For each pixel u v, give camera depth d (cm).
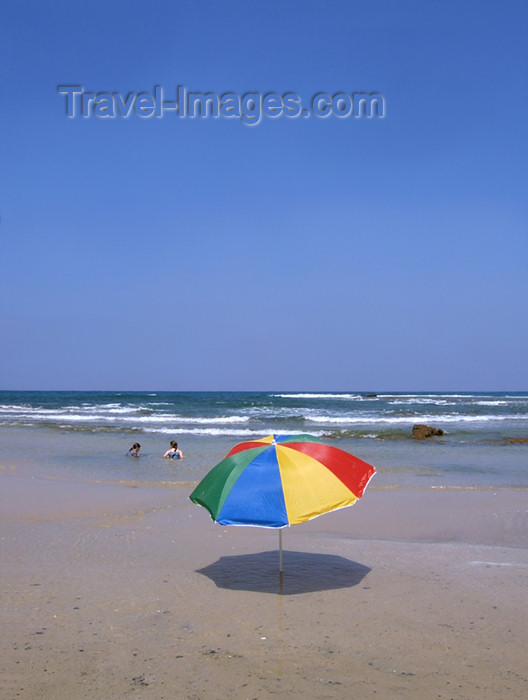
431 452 1891
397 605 545
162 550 740
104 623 496
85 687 384
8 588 586
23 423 3034
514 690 384
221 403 5838
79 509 993
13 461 1645
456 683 394
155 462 1638
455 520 937
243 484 525
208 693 378
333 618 512
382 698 373
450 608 538
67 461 1655
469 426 2989
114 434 2483
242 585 602
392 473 1438
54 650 442
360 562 693
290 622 502
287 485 518
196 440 2244
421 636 473
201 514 959
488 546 778
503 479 1355
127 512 972
